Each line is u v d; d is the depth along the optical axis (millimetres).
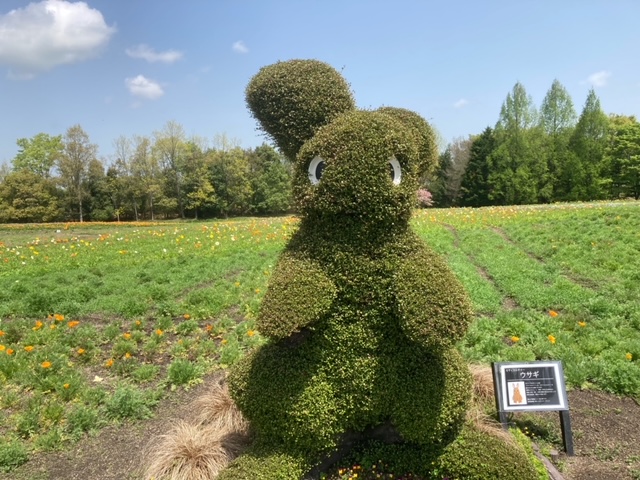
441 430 4105
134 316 9492
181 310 9539
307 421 3959
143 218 59938
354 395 4059
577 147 54688
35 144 68250
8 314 9531
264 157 63344
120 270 13656
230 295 10492
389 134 3973
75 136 53406
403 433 4137
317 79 4465
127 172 56625
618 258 12977
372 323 4047
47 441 5207
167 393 6457
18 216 50781
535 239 17078
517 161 56562
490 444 4156
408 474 4266
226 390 5367
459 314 3641
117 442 5336
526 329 8047
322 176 3979
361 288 4039
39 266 14539
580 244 15352
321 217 4133
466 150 64625
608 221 18984
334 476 4246
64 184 54062
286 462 3980
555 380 4898
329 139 3992
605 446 4969
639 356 6965
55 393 6328
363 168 3889
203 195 55656
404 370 4094
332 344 4055
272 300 3795
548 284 11453
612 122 67500
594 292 10164
